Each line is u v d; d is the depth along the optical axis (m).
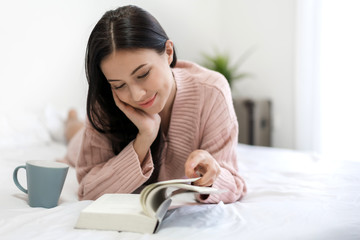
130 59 0.81
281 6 3.16
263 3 3.29
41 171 0.90
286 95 3.15
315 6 2.83
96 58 0.84
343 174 1.29
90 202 0.94
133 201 0.82
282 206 0.90
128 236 0.71
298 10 2.93
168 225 0.77
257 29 3.34
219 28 3.61
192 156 0.86
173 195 0.77
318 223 0.78
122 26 0.81
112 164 1.00
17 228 0.75
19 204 0.94
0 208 0.91
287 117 3.14
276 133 3.22
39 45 2.36
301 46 2.92
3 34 2.22
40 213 0.84
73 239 0.69
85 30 2.27
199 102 1.05
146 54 0.82
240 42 3.48
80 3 2.24
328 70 2.77
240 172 1.40
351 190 1.08
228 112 1.04
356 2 2.62
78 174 1.09
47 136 2.18
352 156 2.67
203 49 3.41
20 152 1.83
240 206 0.92
